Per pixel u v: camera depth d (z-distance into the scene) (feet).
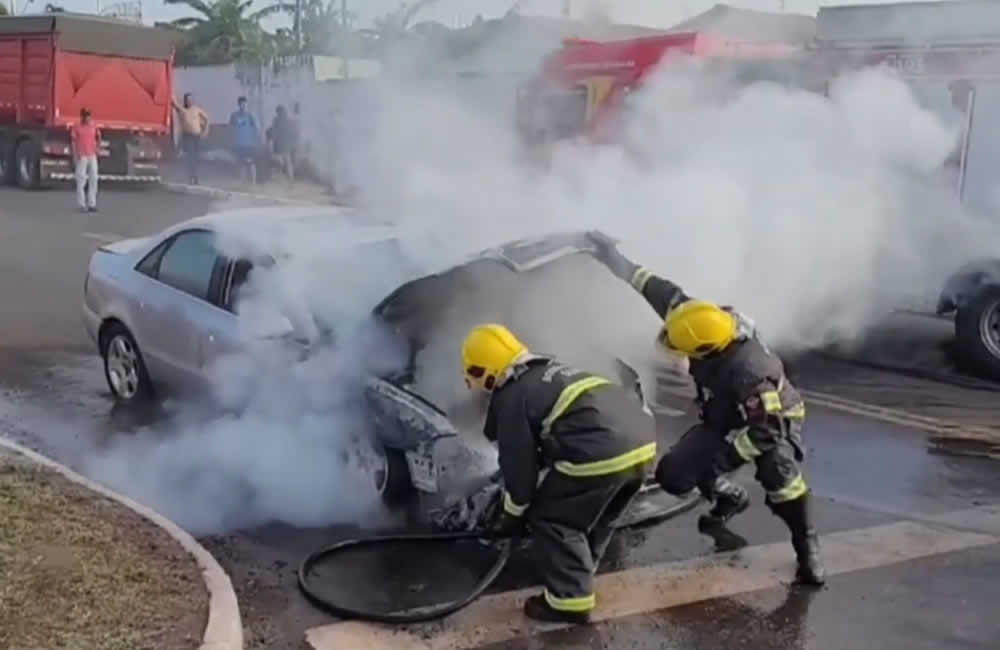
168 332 21.66
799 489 15.06
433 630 13.76
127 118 71.51
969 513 18.06
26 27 69.67
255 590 14.85
